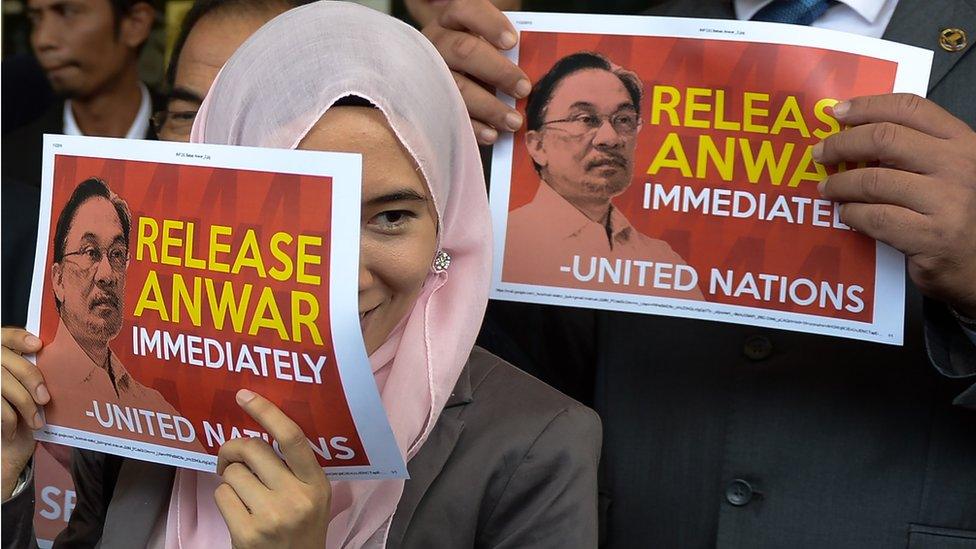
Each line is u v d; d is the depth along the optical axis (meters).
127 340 1.29
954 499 1.59
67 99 2.54
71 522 1.61
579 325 1.86
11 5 2.67
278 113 1.29
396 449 1.24
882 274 1.48
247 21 1.91
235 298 1.23
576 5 2.78
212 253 1.23
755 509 1.66
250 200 1.21
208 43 1.91
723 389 1.71
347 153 1.19
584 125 1.58
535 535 1.44
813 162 1.50
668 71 1.55
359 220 1.18
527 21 1.60
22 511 1.43
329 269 1.19
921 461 1.61
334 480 1.30
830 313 1.51
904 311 1.52
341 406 1.22
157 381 1.29
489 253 1.46
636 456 1.76
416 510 1.44
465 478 1.46
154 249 1.26
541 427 1.48
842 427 1.63
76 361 1.33
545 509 1.45
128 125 2.60
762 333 1.69
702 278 1.55
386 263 1.29
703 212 1.54
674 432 1.74
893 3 1.63
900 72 1.48
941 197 1.38
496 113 1.58
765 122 1.52
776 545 1.65
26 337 1.34
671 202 1.56
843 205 1.46
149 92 2.62
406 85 1.30
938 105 1.55
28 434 1.41
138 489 1.46
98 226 1.29
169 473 1.47
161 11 2.60
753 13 1.71
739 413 1.68
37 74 2.52
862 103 1.44
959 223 1.38
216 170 1.22
